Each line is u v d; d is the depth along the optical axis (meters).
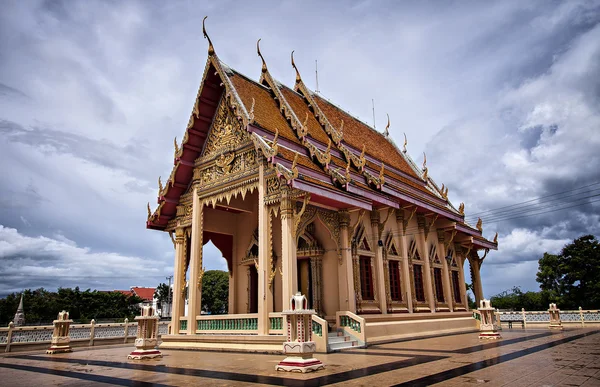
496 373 9.40
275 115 20.59
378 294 20.41
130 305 77.81
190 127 20.84
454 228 26.61
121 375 10.98
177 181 21.95
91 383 9.81
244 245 23.14
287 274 15.80
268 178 17.39
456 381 8.53
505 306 62.78
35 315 65.75
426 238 25.05
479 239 30.02
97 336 24.45
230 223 23.50
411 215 23.09
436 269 26.39
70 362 14.69
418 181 28.98
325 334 14.75
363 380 8.98
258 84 22.16
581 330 24.72
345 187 17.55
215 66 19.67
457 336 21.58
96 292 72.88
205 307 73.81
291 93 24.06
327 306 19.11
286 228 16.23
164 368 12.12
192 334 19.20
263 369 11.23
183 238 21.92
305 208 16.77
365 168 21.67
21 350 21.42
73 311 68.69
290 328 11.19
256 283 22.50
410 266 23.44
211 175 20.42
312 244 19.75
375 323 18.55
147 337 14.94
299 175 15.68
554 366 10.28
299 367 10.42
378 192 19.83
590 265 49.31
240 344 16.92
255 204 22.86
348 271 18.61
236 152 19.33
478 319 27.88
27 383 10.00
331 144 21.92
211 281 74.31
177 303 20.88
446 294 26.33
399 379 8.95
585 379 8.48
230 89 18.98
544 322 31.56
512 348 14.76
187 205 21.92
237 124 19.56
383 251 21.67
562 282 51.59
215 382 9.39
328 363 11.84
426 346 16.17
